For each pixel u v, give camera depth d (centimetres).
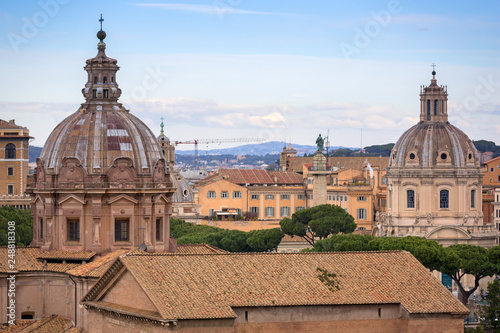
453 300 13700
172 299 12812
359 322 13412
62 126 16638
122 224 16200
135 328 13112
